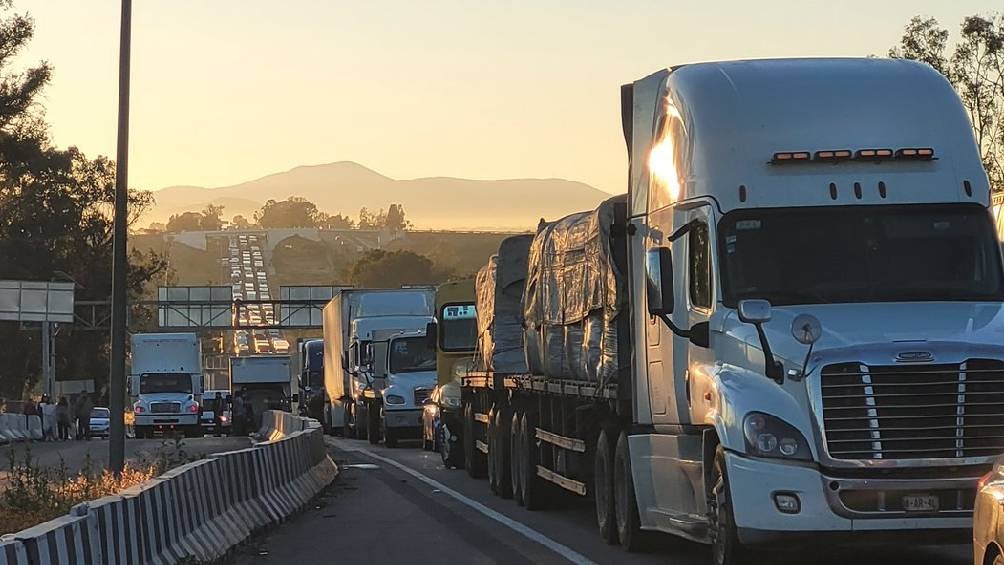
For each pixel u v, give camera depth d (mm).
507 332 23203
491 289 23688
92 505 10688
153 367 62219
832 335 11391
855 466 11047
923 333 11352
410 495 23172
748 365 11703
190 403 60781
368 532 17391
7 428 53906
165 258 108188
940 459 11031
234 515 16188
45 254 89312
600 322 15758
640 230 14297
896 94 12766
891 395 11102
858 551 13961
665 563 13828
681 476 13023
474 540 16250
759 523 11242
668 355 13312
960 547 14266
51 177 89250
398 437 40812
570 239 17547
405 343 41500
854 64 13188
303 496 21031
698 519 12594
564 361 17875
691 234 12773
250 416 63781
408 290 47438
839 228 12188
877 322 11531
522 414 20750
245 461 17469
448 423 30047
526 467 20297
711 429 12125
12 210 87875
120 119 23750
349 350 48750
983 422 11094
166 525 13055
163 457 23984
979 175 12438
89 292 96375
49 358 81812
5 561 8023
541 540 16094
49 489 19016
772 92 12805
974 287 11969
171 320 87312
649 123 14211
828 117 12586
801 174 12383
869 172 12383
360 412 45719
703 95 12984
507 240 23578
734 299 12086
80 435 61719
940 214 12258
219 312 87938
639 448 14258
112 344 23719
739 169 12438
